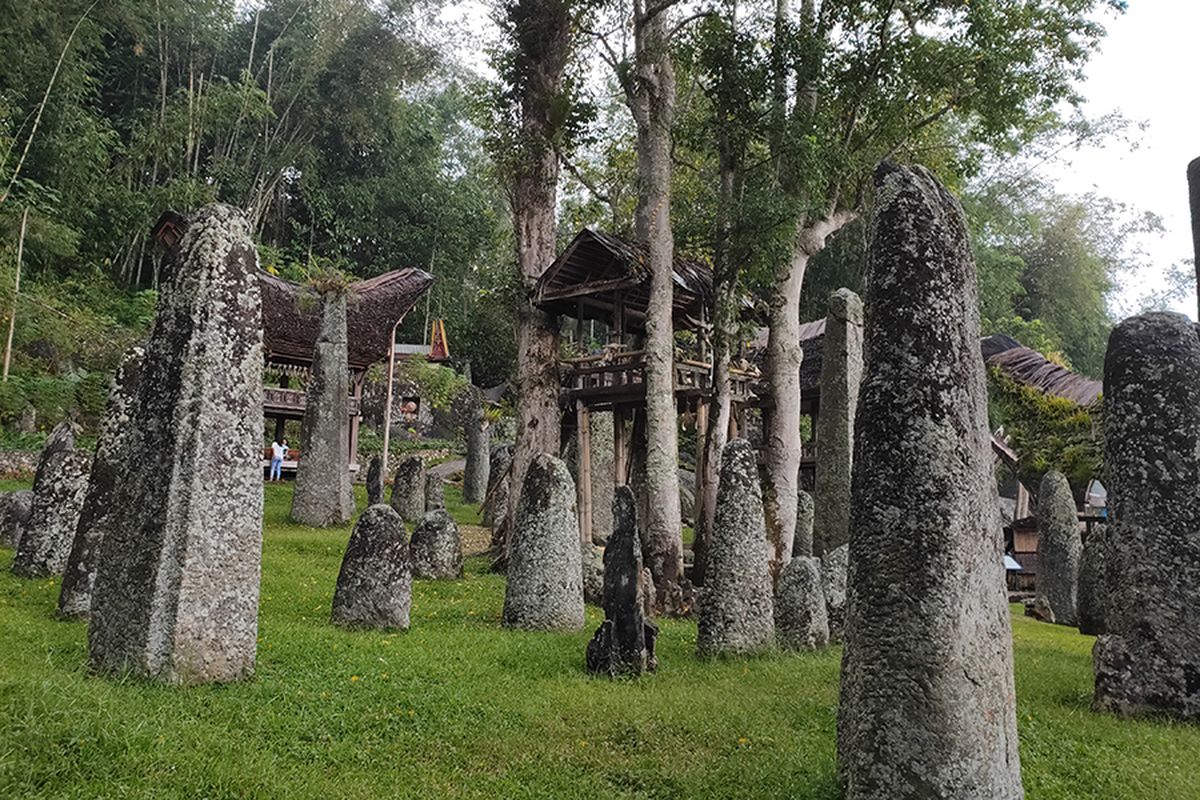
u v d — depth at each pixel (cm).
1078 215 4388
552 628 1047
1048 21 1412
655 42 1495
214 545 690
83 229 3391
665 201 1497
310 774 517
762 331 2439
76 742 475
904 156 1688
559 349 1700
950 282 509
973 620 465
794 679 838
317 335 2298
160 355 720
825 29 1455
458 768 562
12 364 2556
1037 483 2067
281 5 4375
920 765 447
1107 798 550
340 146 4466
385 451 2445
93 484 921
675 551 1367
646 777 561
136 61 3847
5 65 2970
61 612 885
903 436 488
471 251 4675
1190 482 794
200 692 642
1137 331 848
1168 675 766
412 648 863
